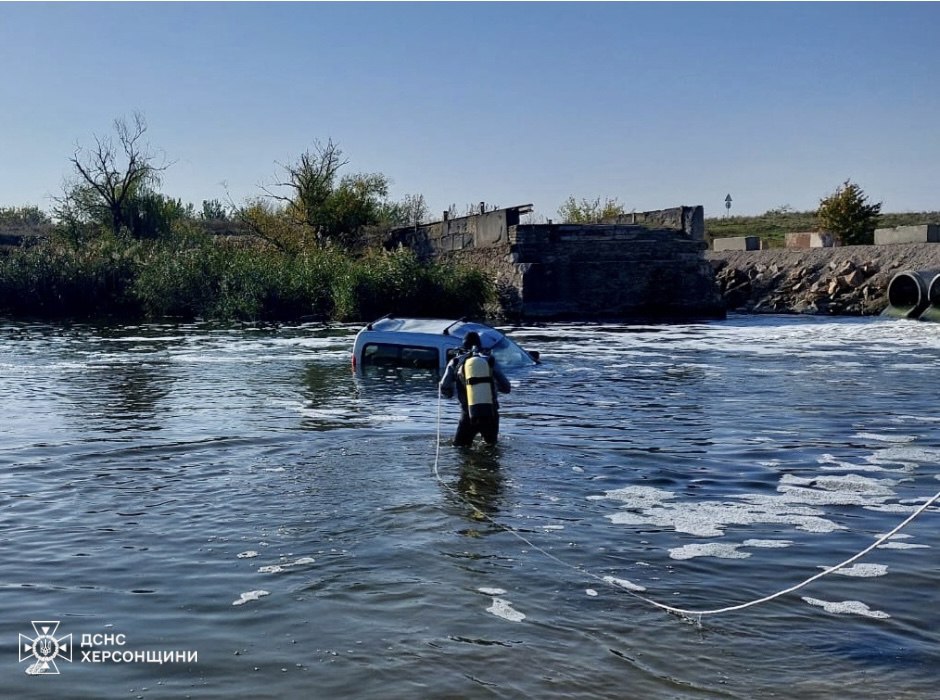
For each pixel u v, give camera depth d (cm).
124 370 2014
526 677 494
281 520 803
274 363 2152
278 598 614
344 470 1001
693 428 1273
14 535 762
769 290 4747
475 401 1105
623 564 686
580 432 1237
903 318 3669
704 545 735
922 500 880
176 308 4203
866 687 482
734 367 2042
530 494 897
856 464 1042
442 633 555
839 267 4581
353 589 631
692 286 4266
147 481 953
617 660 516
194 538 752
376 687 482
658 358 2241
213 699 471
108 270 4409
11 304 4344
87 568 678
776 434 1227
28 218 8175
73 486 933
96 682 492
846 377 1852
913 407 1462
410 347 1889
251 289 3991
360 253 5350
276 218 5691
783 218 8581
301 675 498
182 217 6788
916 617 580
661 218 4459
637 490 918
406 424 1298
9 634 558
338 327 3466
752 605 602
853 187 5441
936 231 4534
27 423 1318
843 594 622
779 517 820
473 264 4375
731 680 491
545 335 3034
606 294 4162
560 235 4109
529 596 618
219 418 1354
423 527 781
